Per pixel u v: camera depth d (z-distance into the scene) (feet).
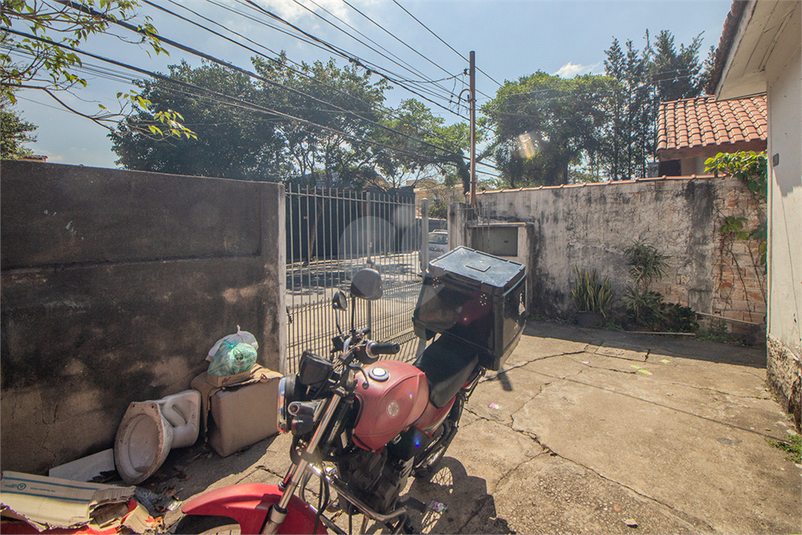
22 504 6.13
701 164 28.53
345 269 15.71
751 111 23.89
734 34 11.40
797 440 9.75
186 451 9.47
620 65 81.82
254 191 11.60
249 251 11.57
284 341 12.59
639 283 20.43
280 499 4.95
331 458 5.55
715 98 15.96
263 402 9.96
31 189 7.54
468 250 10.27
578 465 8.94
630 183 20.39
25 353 7.55
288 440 10.05
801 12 9.68
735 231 18.10
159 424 8.38
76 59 10.30
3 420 7.30
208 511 5.13
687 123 24.97
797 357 10.57
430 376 7.10
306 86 51.75
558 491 8.05
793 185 10.94
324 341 15.15
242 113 48.44
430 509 7.50
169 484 8.17
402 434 6.32
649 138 76.74
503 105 69.15
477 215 24.16
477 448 9.66
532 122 69.31
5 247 7.27
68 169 8.01
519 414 11.41
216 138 48.26
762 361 15.65
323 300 14.94
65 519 6.03
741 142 20.89
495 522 7.20
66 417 8.09
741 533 6.86
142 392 9.26
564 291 22.67
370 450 5.61
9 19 9.34
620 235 20.83
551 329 21.09
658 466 8.87
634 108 75.56
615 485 8.22
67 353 8.08
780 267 11.90
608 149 76.02
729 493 7.93
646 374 14.44
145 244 9.27
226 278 10.95
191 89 45.96
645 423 10.81
